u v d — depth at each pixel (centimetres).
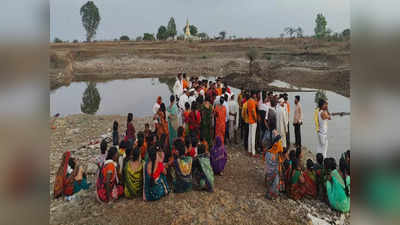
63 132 1080
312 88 2219
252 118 781
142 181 534
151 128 1113
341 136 988
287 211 510
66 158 584
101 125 1180
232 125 909
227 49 4712
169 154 656
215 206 506
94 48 4581
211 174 568
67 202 548
